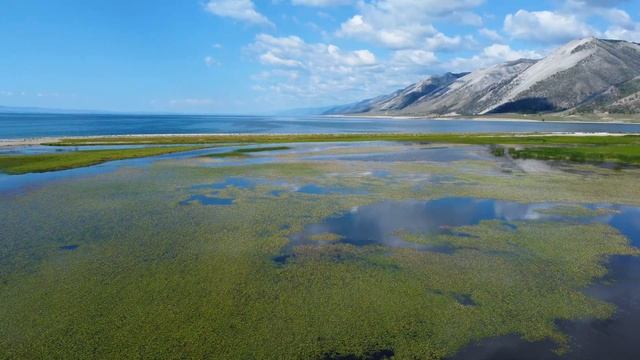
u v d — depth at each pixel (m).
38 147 70.50
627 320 13.51
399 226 23.53
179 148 67.00
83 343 12.22
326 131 150.75
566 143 77.81
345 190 33.47
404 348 12.05
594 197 31.00
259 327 13.02
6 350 11.90
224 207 27.97
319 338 12.49
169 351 11.84
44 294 15.16
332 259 18.58
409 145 76.12
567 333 12.79
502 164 49.22
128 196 31.25
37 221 24.50
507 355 11.76
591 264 18.02
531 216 25.73
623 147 67.12
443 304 14.45
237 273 17.03
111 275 16.83
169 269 17.45
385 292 15.31
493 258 18.69
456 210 27.16
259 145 76.31
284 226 23.61
